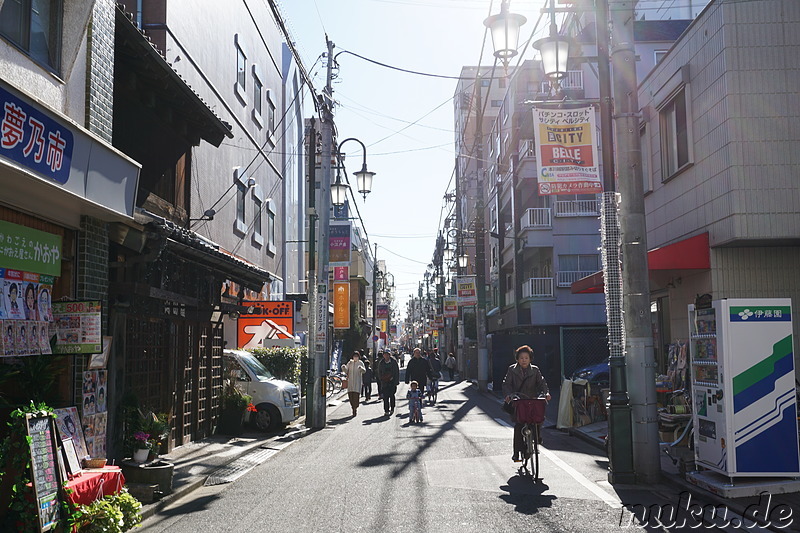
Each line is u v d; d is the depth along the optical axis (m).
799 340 14.29
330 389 30.03
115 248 10.30
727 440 8.52
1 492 6.10
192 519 7.91
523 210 38.97
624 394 9.81
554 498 8.66
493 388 32.66
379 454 12.79
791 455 8.56
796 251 14.54
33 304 7.72
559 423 16.61
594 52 33.44
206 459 12.30
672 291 17.05
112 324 9.78
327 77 19.56
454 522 7.41
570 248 35.72
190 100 12.45
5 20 7.39
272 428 17.06
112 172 8.55
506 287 44.44
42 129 6.76
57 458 6.48
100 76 9.32
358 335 50.41
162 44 15.01
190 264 13.01
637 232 10.13
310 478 10.45
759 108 13.91
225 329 22.30
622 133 10.32
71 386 8.41
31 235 7.69
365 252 65.56
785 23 14.02
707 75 14.91
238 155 20.94
